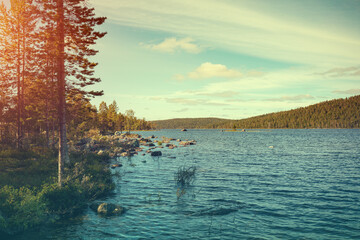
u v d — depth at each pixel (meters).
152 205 13.70
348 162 30.03
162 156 37.28
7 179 15.56
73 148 31.72
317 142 67.56
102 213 12.35
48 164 21.33
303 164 28.86
